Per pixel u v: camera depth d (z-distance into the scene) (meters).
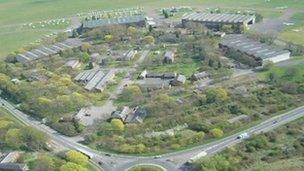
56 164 195.38
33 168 196.62
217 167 187.38
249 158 196.00
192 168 191.88
